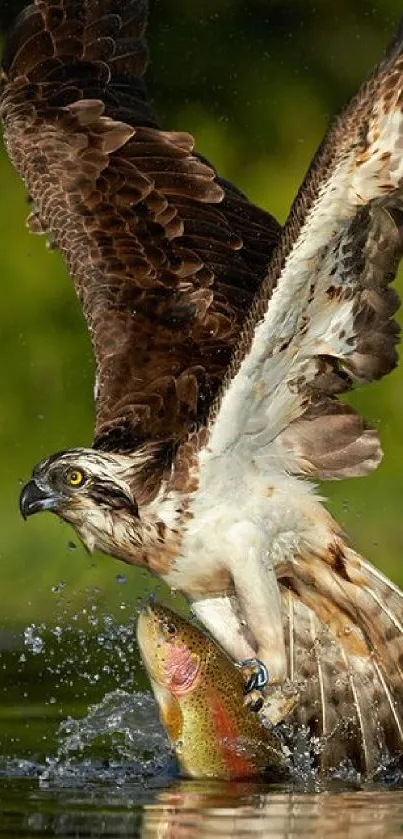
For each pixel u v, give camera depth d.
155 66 28.11
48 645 17.88
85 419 24.92
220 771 12.12
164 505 12.24
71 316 25.69
